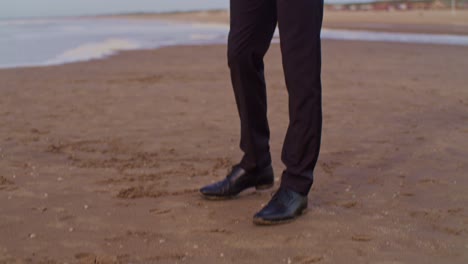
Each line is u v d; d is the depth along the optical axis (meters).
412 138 4.45
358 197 3.03
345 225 2.63
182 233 2.57
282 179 2.77
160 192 3.17
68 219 2.77
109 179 3.45
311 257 2.29
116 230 2.62
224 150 4.17
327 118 5.34
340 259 2.27
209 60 11.91
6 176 3.54
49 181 3.43
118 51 14.55
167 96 6.91
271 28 2.75
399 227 2.60
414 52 12.91
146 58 12.55
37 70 10.18
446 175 3.43
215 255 2.33
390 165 3.68
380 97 6.57
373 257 2.29
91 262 2.27
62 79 8.81
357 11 67.94
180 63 11.31
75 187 3.30
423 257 2.28
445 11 55.31
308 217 2.73
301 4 2.55
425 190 3.15
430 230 2.56
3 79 8.85
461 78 8.25
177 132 4.82
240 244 2.44
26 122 5.37
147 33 25.28
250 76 2.82
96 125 5.19
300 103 2.65
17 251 2.39
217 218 2.76
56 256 2.34
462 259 2.26
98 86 7.96
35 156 4.07
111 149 4.26
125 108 6.07
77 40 19.73
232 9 2.74
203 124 5.14
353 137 4.51
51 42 18.70
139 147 4.30
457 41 16.12
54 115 5.72
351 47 14.72
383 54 12.59
